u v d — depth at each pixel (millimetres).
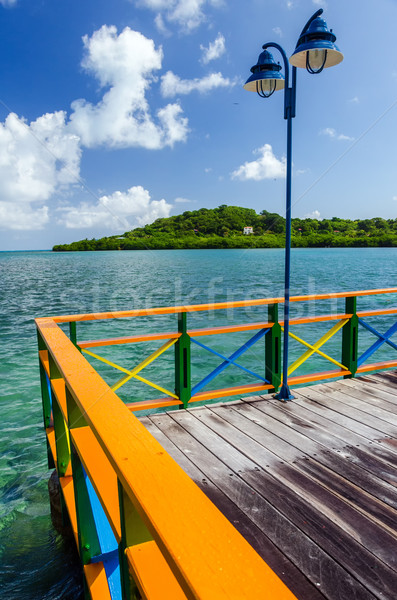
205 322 14586
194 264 69750
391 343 4777
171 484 838
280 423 3434
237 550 661
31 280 40094
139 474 875
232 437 3186
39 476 4555
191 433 3268
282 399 3955
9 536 3480
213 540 682
